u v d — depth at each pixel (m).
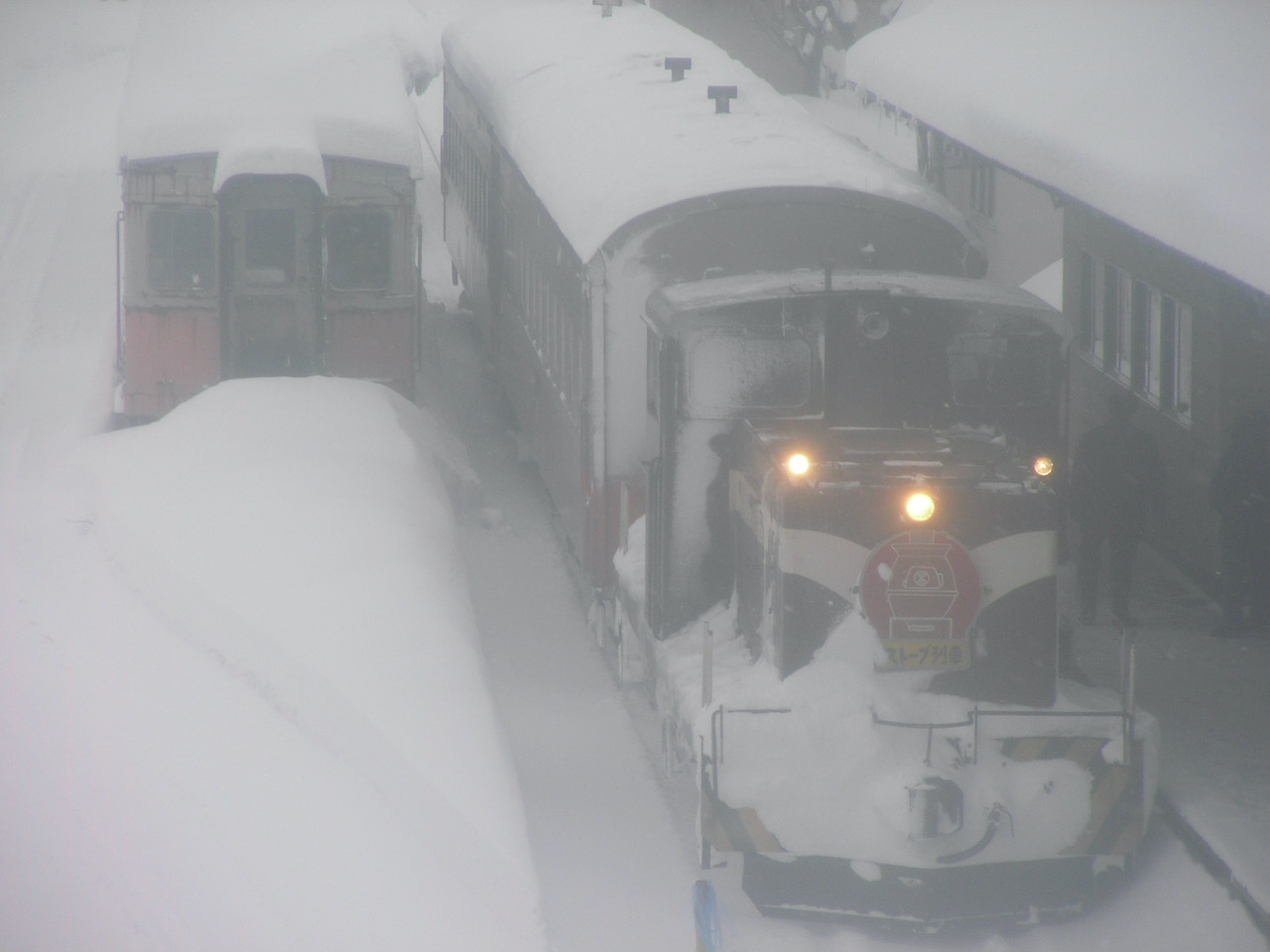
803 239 37.31
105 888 26.28
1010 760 26.45
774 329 31.59
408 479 47.19
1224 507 38.41
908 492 27.19
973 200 78.38
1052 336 31.70
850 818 26.11
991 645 27.56
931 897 26.42
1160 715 33.97
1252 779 30.59
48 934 24.62
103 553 45.59
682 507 32.34
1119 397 38.81
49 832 28.30
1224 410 41.19
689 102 46.09
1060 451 32.06
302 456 48.09
